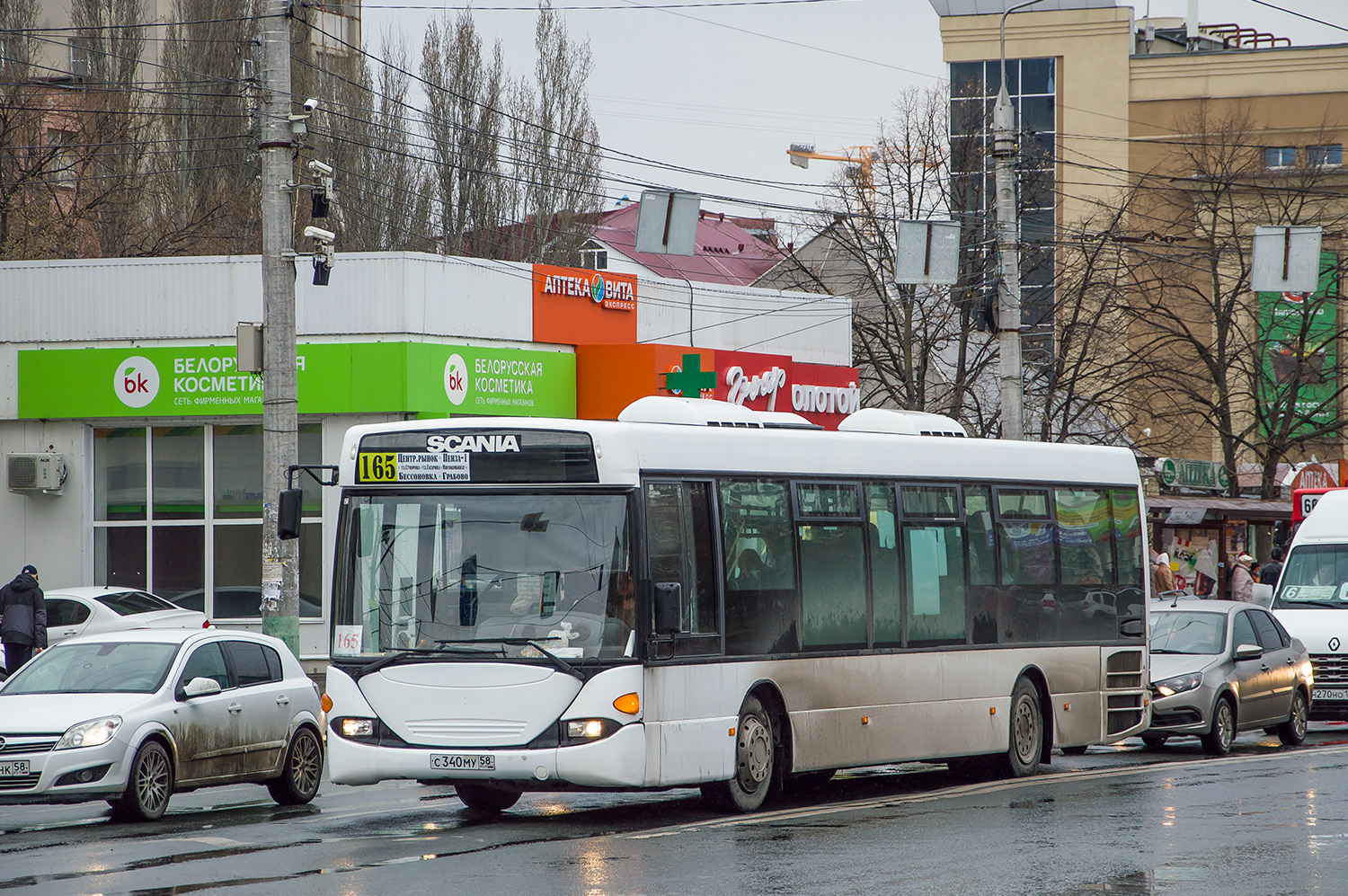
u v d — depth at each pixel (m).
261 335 36.56
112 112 77.38
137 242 78.44
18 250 70.12
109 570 51.47
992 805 24.75
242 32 83.88
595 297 55.00
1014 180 47.12
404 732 22.28
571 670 21.92
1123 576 32.62
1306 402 86.50
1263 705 37.16
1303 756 34.28
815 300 64.81
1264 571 56.31
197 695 25.69
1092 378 78.06
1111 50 111.19
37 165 73.50
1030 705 29.97
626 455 22.58
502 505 22.77
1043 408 75.00
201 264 50.44
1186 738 40.28
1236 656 36.53
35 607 43.31
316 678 49.84
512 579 22.48
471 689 22.09
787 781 29.72
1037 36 112.56
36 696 25.11
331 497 50.06
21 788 23.75
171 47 83.88
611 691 21.88
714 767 23.39
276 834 22.47
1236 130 97.81
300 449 50.59
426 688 22.23
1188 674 35.25
